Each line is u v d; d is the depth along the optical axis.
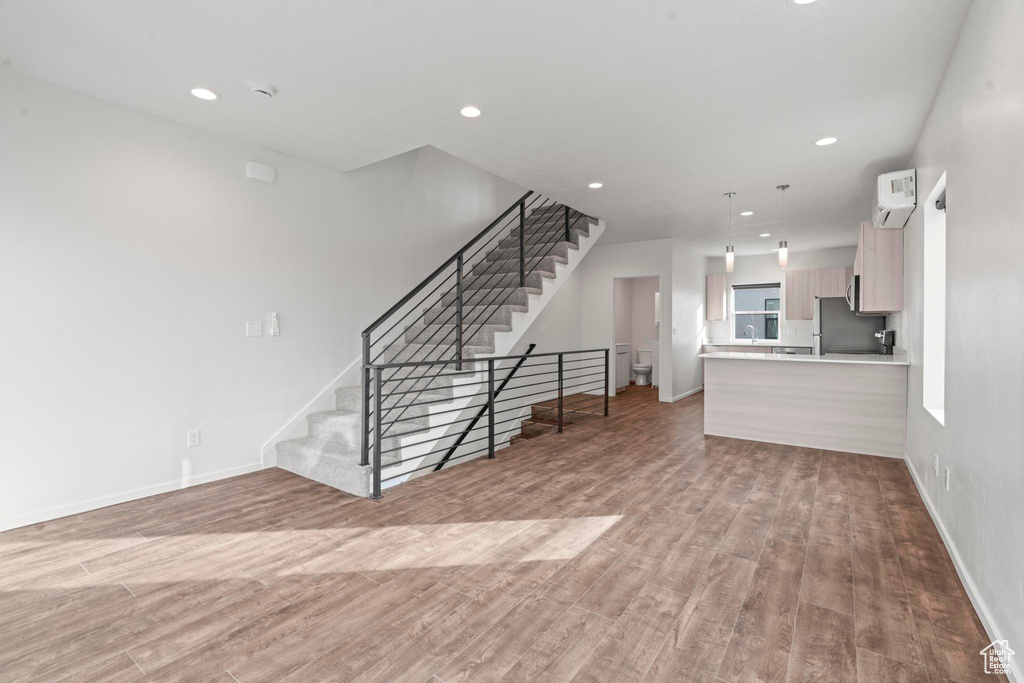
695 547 2.53
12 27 2.26
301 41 2.36
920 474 3.37
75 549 2.52
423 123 3.31
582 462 4.10
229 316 3.68
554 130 3.41
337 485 3.47
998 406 1.77
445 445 4.12
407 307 5.05
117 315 3.12
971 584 2.02
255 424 3.86
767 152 3.82
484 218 6.08
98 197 3.02
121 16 2.17
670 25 2.23
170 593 2.11
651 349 9.66
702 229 6.78
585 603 2.03
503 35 2.31
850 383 4.39
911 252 3.81
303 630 1.85
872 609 1.98
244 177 3.73
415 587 2.15
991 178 1.86
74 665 1.66
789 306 8.45
